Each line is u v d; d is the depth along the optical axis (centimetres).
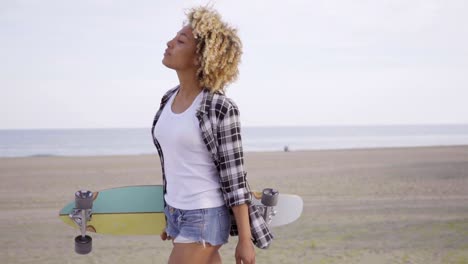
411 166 1684
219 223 207
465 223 711
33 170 1702
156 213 295
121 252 567
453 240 607
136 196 297
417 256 533
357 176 1380
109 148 5397
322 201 934
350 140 7550
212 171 206
